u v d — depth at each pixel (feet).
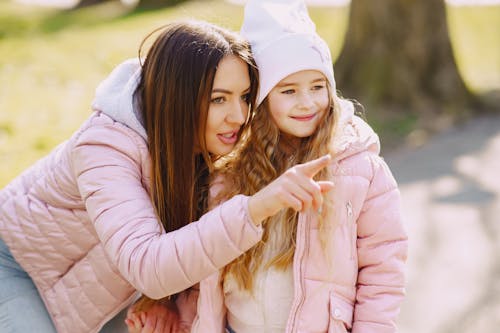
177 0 47.70
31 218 7.20
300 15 6.74
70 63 29.32
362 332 6.35
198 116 6.30
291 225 6.50
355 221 6.41
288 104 6.44
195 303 7.20
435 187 17.39
